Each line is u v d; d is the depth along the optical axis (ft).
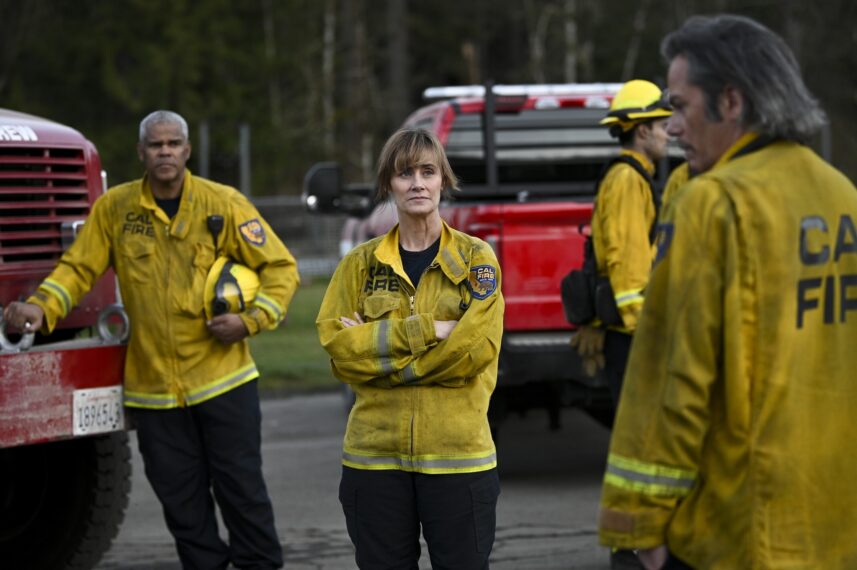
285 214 107.45
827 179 10.84
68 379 20.40
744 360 10.36
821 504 10.49
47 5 146.61
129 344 21.04
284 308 21.21
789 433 10.39
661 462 10.46
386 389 15.58
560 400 29.01
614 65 178.50
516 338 28.43
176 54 150.82
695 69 10.90
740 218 10.43
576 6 177.88
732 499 10.48
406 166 15.78
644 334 10.80
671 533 10.71
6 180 21.81
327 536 26.08
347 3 168.04
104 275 23.04
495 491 15.78
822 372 10.56
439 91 39.09
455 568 15.56
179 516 21.09
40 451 23.39
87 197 23.12
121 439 23.04
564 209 28.55
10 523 23.81
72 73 149.59
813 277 10.53
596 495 29.50
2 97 142.61
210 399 20.90
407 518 15.69
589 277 21.97
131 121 151.64
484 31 197.47
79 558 23.18
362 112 166.81
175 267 20.85
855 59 148.46
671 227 10.68
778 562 10.34
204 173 67.00
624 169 21.59
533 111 36.47
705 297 10.39
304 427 40.11
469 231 28.73
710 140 11.06
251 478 21.18
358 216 42.32
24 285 21.88
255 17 168.55
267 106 161.99
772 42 10.83
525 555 24.06
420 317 15.29
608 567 23.12
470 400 15.62
